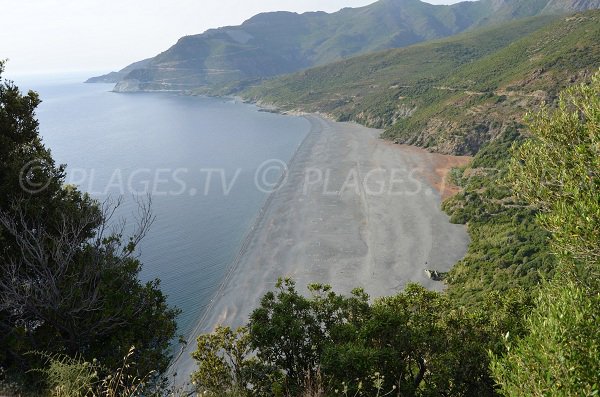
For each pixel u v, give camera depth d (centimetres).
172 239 7025
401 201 8144
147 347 1571
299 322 1530
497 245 5750
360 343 1461
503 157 8956
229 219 7912
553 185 1578
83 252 1659
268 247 6550
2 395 1111
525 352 934
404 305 1956
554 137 1645
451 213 7338
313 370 1454
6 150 1683
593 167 1416
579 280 1399
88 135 17612
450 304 2003
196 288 5581
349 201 8306
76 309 1383
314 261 6000
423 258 5888
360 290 1831
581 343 926
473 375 1669
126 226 7331
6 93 1728
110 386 958
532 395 872
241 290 5369
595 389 792
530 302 2030
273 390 1228
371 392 1338
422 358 1731
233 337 1653
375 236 6700
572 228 1270
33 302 1344
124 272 1641
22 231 1516
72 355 1436
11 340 1334
